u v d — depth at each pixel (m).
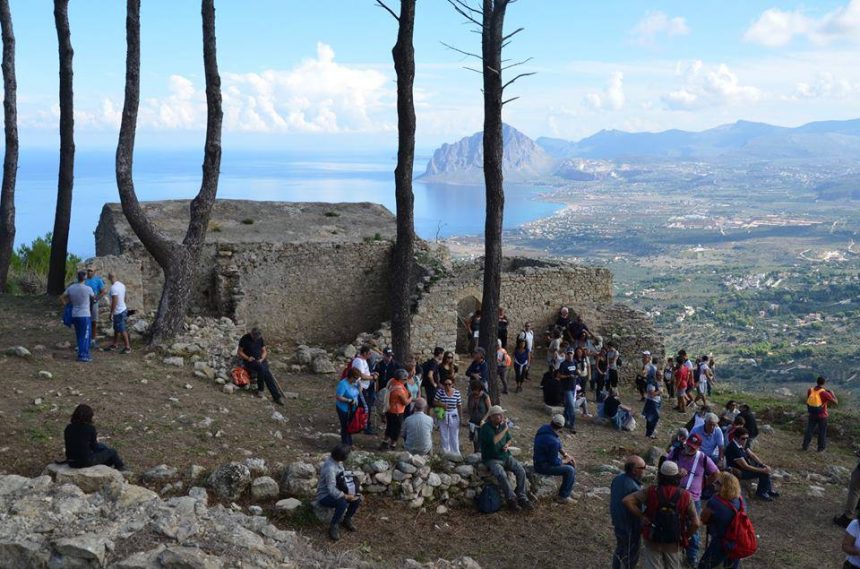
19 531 8.62
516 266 33.62
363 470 13.07
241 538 9.38
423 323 26.05
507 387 25.44
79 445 11.02
